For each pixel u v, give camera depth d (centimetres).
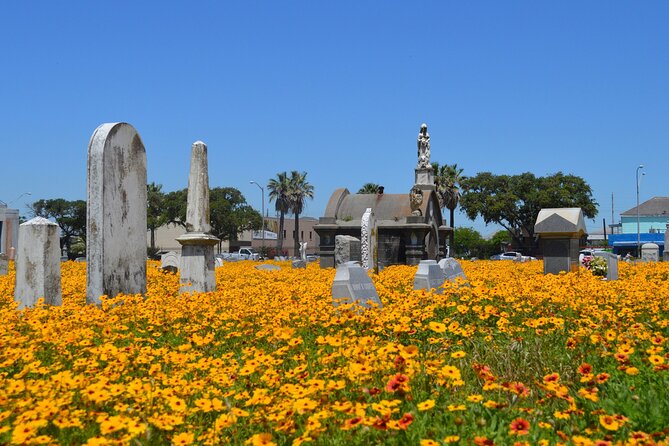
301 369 543
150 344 817
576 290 1227
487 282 1667
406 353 530
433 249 3731
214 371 575
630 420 464
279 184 7856
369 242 2458
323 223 3506
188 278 1473
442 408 479
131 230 1243
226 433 463
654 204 9156
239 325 881
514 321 932
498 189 7400
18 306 1130
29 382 513
